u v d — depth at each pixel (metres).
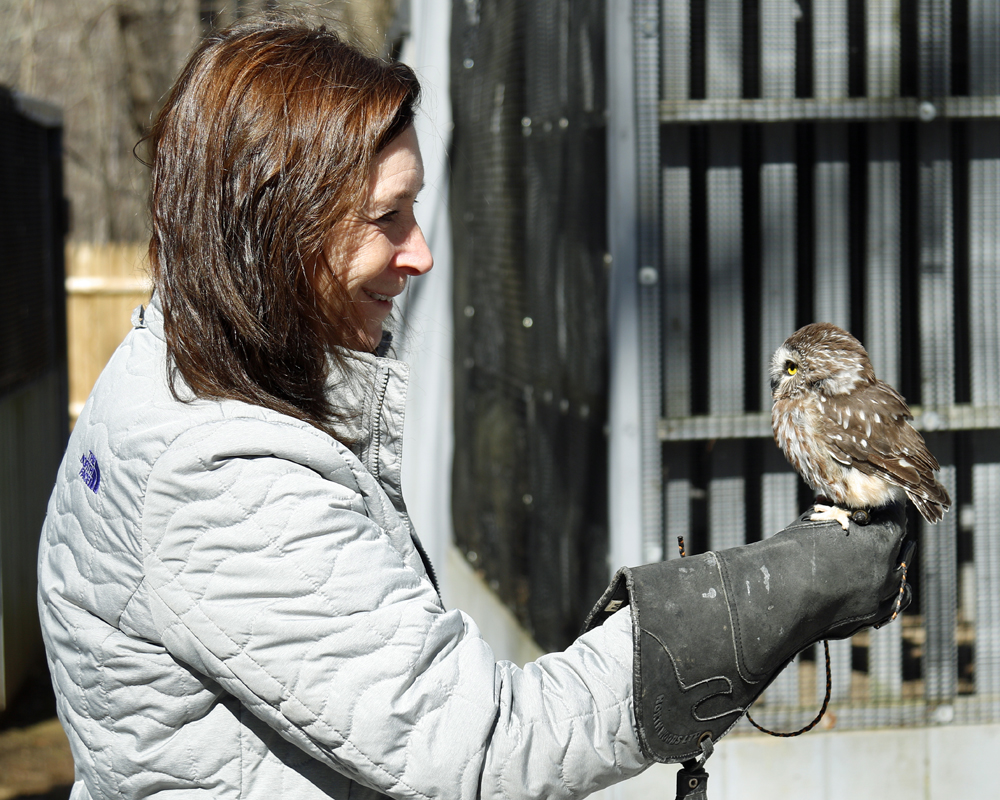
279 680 1.32
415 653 1.34
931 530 3.54
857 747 3.47
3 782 5.63
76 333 14.45
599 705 1.44
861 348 2.70
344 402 1.54
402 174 1.54
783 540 1.66
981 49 3.42
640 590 1.50
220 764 1.41
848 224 3.46
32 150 7.92
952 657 3.54
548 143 3.98
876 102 3.36
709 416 3.39
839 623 1.67
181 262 1.45
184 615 1.33
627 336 3.27
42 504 7.79
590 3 3.46
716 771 3.43
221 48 1.51
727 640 1.51
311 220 1.46
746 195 3.44
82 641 1.43
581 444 3.62
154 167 1.52
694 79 3.35
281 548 1.33
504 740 1.38
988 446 3.56
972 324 3.50
